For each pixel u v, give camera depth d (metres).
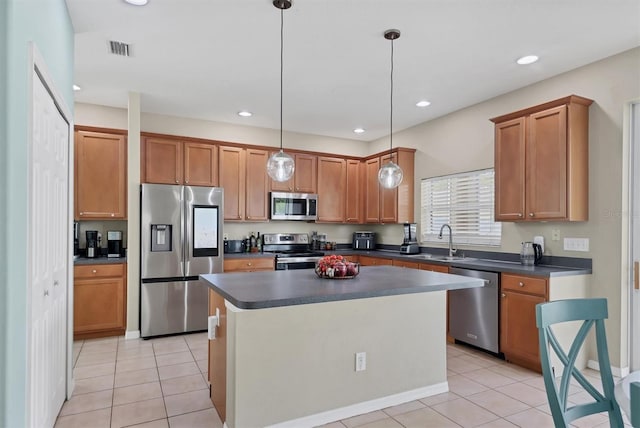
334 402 2.42
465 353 3.63
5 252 1.29
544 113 3.27
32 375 1.72
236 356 2.13
